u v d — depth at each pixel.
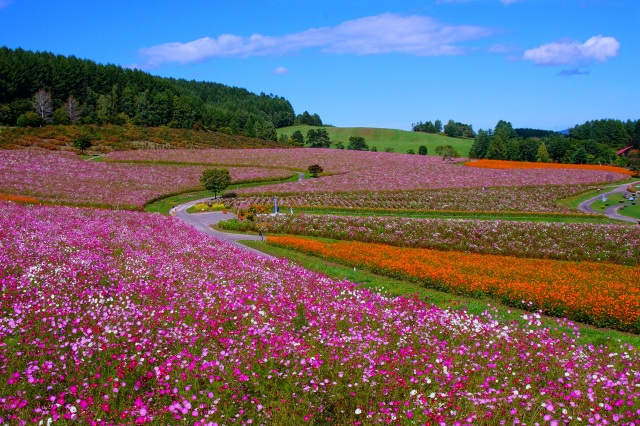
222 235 45.25
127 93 158.25
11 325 11.72
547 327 16.83
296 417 8.97
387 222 47.78
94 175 79.69
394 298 20.28
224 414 8.89
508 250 35.09
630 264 31.75
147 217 45.38
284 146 152.50
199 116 162.00
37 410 8.41
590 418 8.96
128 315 13.49
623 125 165.38
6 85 132.50
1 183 63.72
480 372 11.30
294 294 18.23
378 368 10.92
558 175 97.12
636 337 17.31
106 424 8.42
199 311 14.74
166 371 10.16
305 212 62.53
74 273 17.75
